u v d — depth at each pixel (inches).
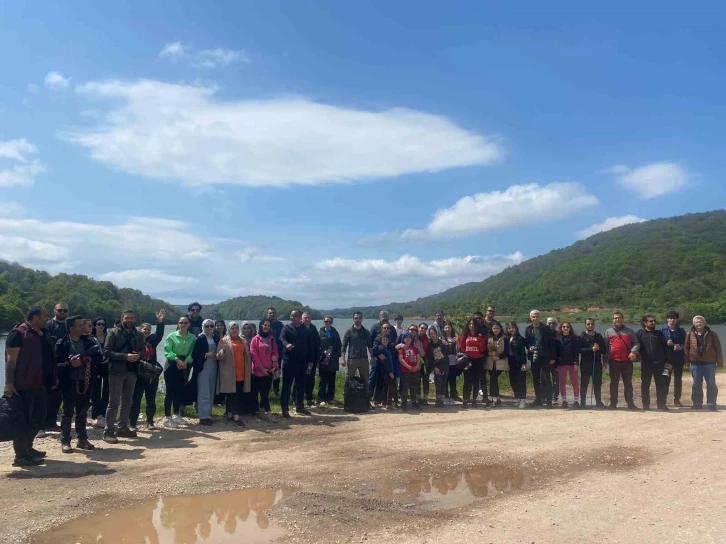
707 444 333.7
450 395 537.6
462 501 235.8
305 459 305.0
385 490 251.3
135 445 338.0
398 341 499.2
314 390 560.1
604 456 307.7
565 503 230.4
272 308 492.1
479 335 506.0
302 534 202.1
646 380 477.7
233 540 197.3
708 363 474.9
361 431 381.1
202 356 404.5
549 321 509.4
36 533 203.2
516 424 404.5
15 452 289.6
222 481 264.2
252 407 442.9
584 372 491.2
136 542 195.8
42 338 300.8
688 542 188.7
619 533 197.3
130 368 360.8
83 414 326.3
